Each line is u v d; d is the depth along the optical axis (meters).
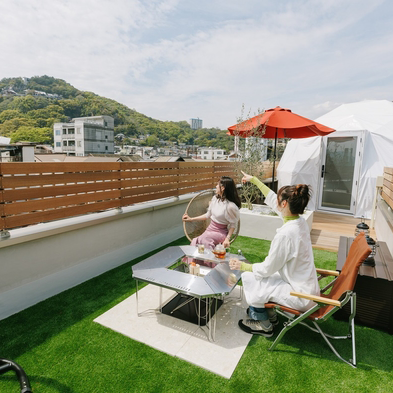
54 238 3.21
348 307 2.71
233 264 2.45
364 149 7.38
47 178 3.14
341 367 2.12
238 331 2.57
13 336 2.44
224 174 7.27
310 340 2.46
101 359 2.16
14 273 2.82
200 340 2.42
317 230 6.12
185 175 5.75
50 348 2.28
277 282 2.33
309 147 8.37
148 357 2.19
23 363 2.10
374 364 2.16
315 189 8.25
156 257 2.98
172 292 3.34
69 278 3.43
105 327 2.60
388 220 4.19
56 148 136.00
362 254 2.00
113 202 4.04
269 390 1.88
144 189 4.66
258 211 5.92
